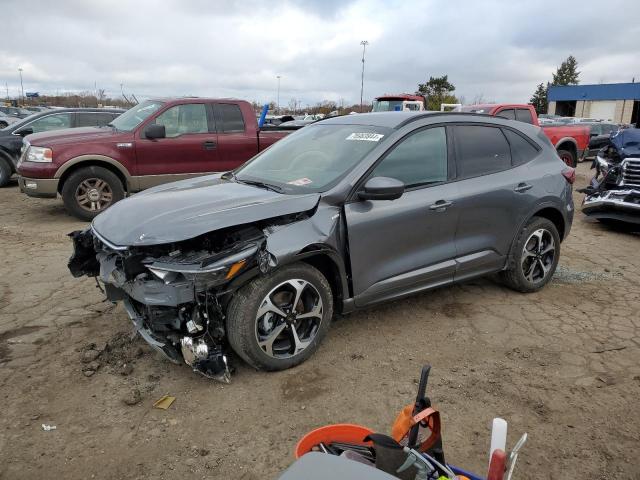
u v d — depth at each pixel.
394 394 3.37
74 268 3.94
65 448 2.83
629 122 46.19
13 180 12.71
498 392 3.41
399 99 21.48
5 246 6.68
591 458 2.80
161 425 3.03
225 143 9.04
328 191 3.70
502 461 1.64
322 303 3.65
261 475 2.66
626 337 4.23
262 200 3.54
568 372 3.67
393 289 4.02
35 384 3.41
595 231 8.06
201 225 3.17
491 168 4.65
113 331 4.15
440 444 2.00
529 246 5.01
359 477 1.43
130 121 8.85
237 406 3.21
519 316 4.60
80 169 8.11
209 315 3.27
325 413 3.16
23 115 28.91
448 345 4.04
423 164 4.19
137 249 3.21
